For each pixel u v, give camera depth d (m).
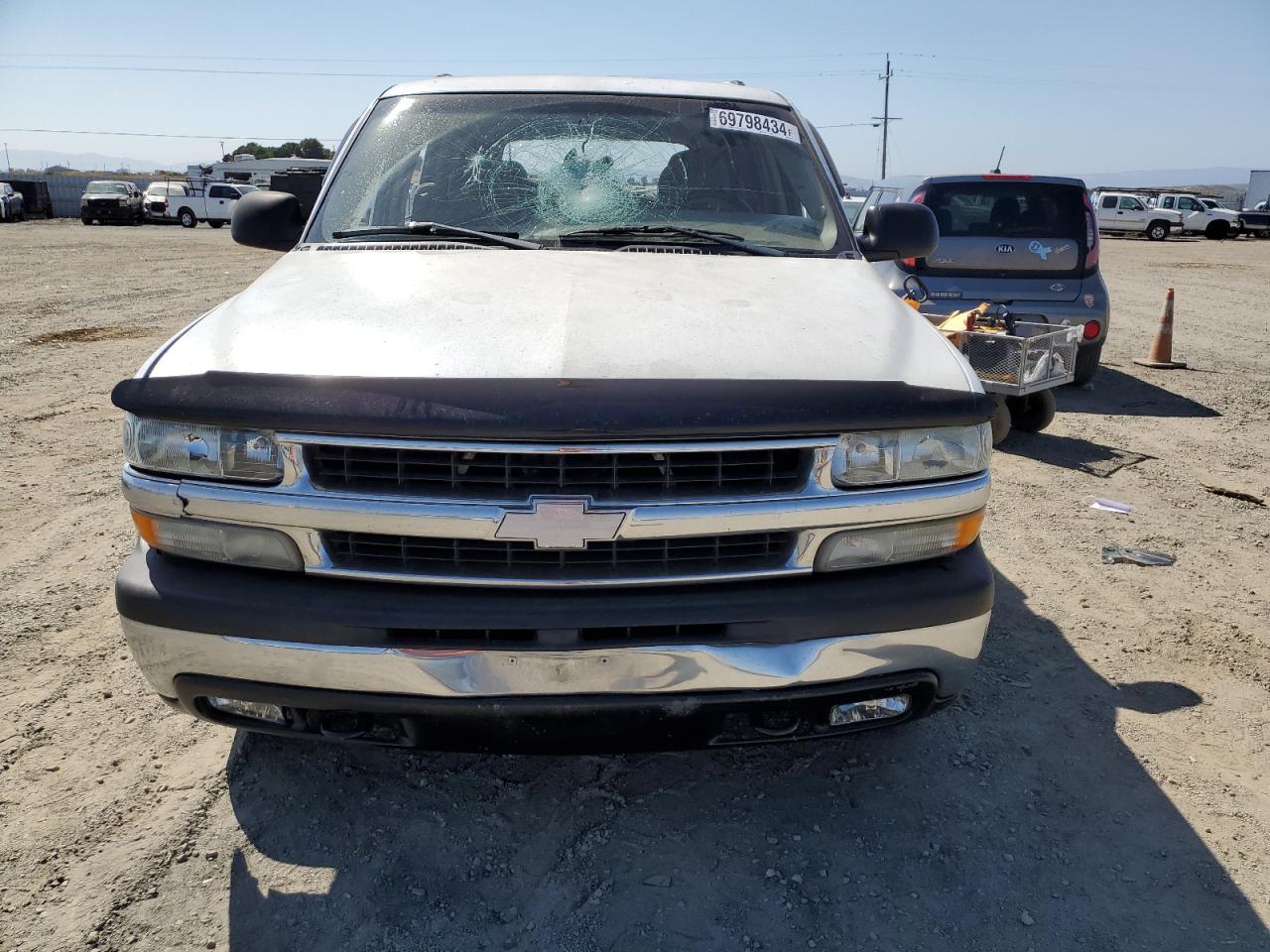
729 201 3.42
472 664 2.15
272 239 3.43
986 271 7.84
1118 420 7.34
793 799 2.72
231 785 2.73
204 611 2.19
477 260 2.94
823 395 2.16
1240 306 14.70
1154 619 3.90
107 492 5.19
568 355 2.21
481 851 2.49
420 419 2.03
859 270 3.11
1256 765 2.94
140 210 36.53
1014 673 3.45
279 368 2.19
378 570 2.16
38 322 10.81
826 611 2.20
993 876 2.45
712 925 2.26
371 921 2.26
